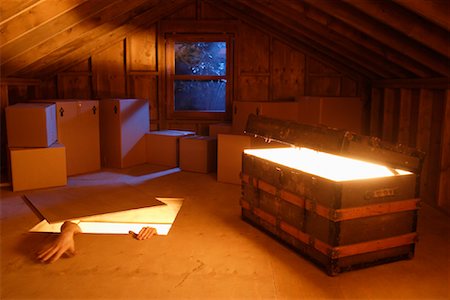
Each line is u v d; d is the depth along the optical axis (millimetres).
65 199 3652
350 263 2309
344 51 4641
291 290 2115
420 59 3320
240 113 4684
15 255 2529
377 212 2322
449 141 3426
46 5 3293
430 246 2699
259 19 5363
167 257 2500
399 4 2670
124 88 5777
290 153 3270
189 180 4488
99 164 4984
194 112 5832
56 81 5652
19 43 3682
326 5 3459
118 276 2256
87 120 4797
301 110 5109
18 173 3932
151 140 5324
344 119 4879
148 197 3754
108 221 3133
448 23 2488
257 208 2969
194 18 5648
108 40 5496
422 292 2100
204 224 3080
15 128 3982
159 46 5703
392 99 4730
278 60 5652
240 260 2463
